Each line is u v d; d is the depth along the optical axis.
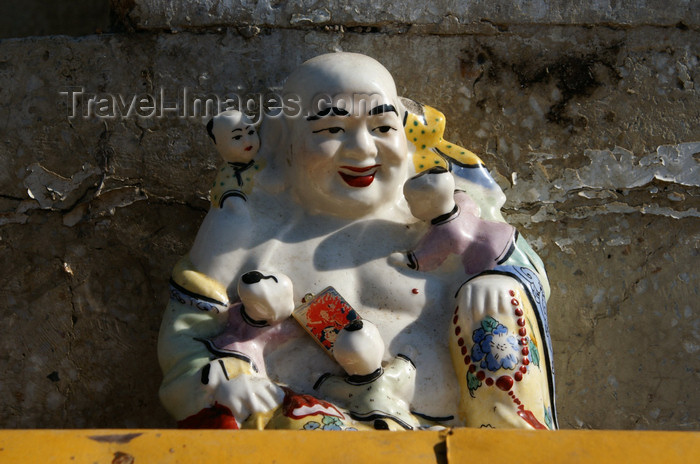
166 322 3.09
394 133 3.15
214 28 3.66
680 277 3.69
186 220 3.69
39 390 3.69
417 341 3.04
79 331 3.69
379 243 3.20
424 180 3.10
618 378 3.68
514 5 3.66
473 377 2.92
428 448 2.33
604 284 3.68
